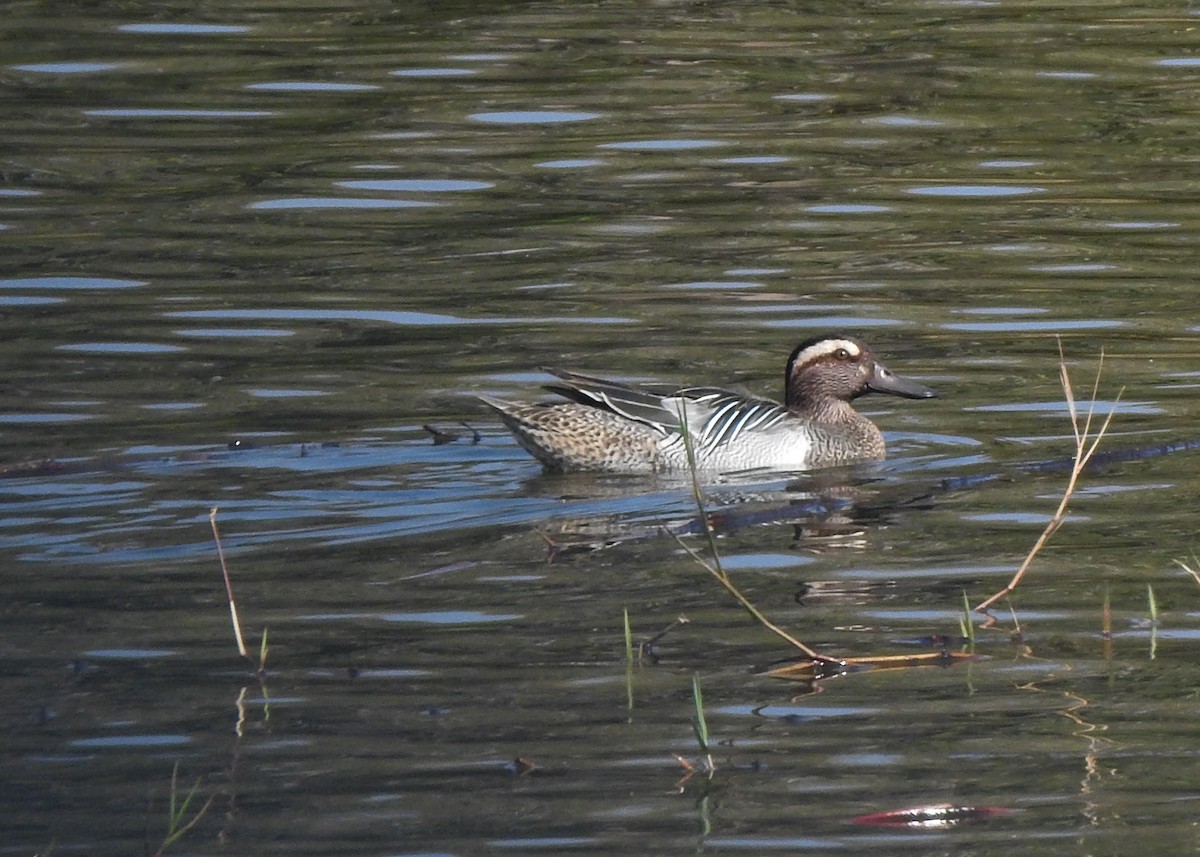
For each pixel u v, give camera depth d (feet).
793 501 45.11
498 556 40.42
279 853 27.14
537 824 27.99
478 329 57.21
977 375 53.88
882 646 34.88
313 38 92.68
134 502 43.55
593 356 55.06
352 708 32.09
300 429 49.16
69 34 92.68
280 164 74.23
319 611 36.70
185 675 33.50
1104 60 88.53
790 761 30.12
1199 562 39.11
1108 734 31.04
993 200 70.03
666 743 30.73
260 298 59.62
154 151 75.77
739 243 65.31
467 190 71.15
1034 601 37.22
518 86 84.84
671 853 27.12
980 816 28.09
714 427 48.73
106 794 28.96
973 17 96.73
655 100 82.74
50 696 32.55
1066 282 61.31
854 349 51.03
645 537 42.04
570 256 64.03
